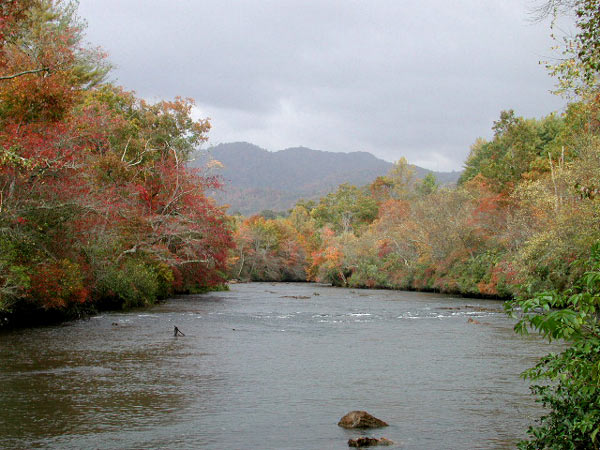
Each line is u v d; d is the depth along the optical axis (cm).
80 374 1297
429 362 1516
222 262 5156
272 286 7681
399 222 7162
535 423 920
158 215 3778
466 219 5069
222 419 938
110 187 3061
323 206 12262
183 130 4675
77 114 3069
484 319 2812
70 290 2292
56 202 2255
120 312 2959
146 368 1386
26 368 1362
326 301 4294
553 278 2916
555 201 3070
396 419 949
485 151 7819
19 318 2275
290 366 1442
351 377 1304
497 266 4153
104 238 2811
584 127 3197
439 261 5438
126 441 814
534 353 1680
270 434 856
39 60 2198
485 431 879
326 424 914
